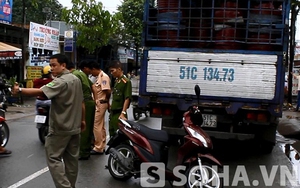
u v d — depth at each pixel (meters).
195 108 5.52
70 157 4.91
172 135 6.85
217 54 6.94
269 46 7.05
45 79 7.86
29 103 17.22
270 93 6.79
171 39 7.32
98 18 23.31
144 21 7.36
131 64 36.09
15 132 9.88
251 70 6.83
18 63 20.19
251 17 7.07
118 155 5.71
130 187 5.66
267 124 6.95
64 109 4.68
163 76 7.14
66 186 4.63
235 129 7.35
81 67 7.45
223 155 8.03
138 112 12.58
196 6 7.31
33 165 6.70
